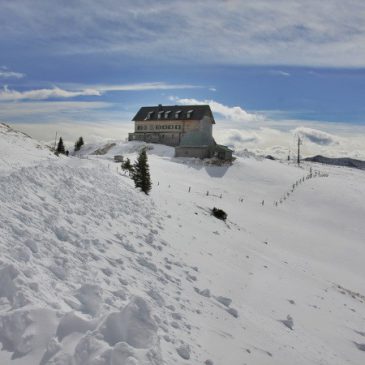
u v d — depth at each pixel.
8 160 34.03
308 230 47.31
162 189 47.00
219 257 22.53
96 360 6.45
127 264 13.66
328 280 30.22
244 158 87.88
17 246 9.77
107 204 20.62
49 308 7.46
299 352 13.14
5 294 7.62
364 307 24.42
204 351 9.89
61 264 10.55
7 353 6.50
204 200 50.28
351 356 15.23
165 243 19.55
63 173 21.78
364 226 50.88
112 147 105.69
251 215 49.59
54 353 6.63
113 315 7.48
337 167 127.31
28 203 14.02
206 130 106.94
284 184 68.31
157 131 108.12
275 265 27.02
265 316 15.59
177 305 12.22
